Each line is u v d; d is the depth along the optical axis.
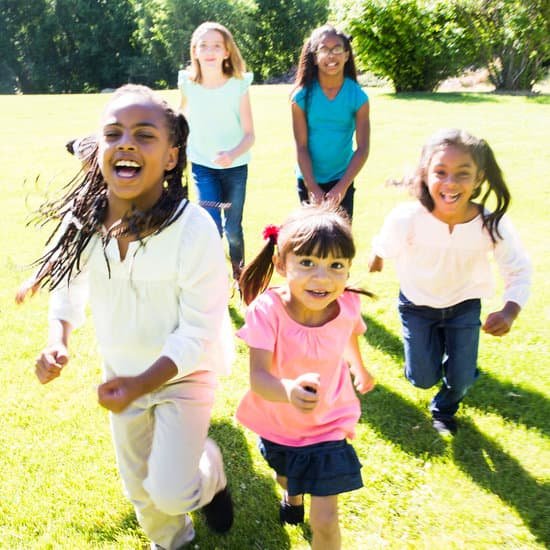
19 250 5.88
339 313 2.44
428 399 3.48
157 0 41.53
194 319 2.23
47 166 9.39
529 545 2.53
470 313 3.14
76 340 4.19
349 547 2.50
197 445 2.29
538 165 8.63
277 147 10.22
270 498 2.78
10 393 3.56
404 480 2.87
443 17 16.70
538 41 16.53
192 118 4.75
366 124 4.23
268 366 2.32
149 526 2.42
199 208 2.31
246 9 40.34
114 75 44.16
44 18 43.59
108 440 3.15
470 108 13.55
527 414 3.34
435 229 3.04
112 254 2.23
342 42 4.04
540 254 5.61
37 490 2.81
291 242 2.28
